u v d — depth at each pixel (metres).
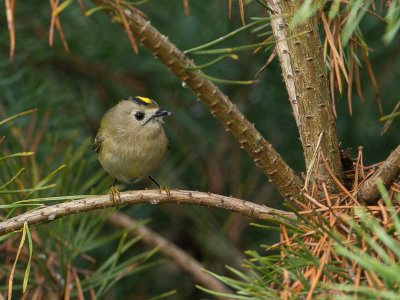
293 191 4.73
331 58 4.95
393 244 2.85
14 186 5.83
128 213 9.05
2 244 6.06
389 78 8.48
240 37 8.66
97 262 8.71
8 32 7.95
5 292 6.61
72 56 8.55
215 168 9.20
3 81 7.64
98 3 3.80
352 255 2.82
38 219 4.55
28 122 7.55
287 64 4.61
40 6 8.38
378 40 8.34
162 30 8.65
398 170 4.08
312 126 4.59
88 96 9.06
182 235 9.51
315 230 3.62
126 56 8.70
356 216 3.88
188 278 9.21
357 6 3.42
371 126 8.70
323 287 3.14
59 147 7.41
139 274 9.05
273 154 4.65
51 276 5.81
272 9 4.63
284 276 3.28
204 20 8.65
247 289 3.33
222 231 8.23
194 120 9.30
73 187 6.20
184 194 4.73
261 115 8.99
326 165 4.44
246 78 8.80
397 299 2.61
